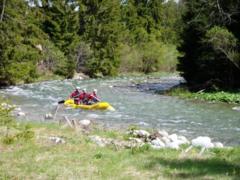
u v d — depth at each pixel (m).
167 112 25.67
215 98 31.86
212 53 35.72
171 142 14.87
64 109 25.81
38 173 9.30
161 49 75.44
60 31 60.38
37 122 18.72
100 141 14.10
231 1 36.62
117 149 12.65
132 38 77.50
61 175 9.25
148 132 17.12
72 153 11.40
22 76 44.06
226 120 23.03
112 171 9.76
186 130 19.97
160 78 58.94
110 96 34.25
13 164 9.90
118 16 70.56
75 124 17.50
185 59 41.38
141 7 89.62
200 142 14.95
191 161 11.20
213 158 11.80
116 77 61.66
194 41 39.97
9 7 42.25
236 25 37.00
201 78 39.78
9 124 14.70
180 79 56.62
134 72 71.38
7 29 42.00
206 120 22.94
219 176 9.55
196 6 38.62
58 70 56.22
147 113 25.14
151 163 10.70
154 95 35.53
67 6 61.12
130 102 30.38
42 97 32.19
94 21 66.12
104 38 65.25
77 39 61.50
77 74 60.31
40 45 54.09
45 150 11.52
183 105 29.02
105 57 64.50
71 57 59.53
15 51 42.94
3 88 39.72
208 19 37.09
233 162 11.33
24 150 11.30
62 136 14.08
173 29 93.50
